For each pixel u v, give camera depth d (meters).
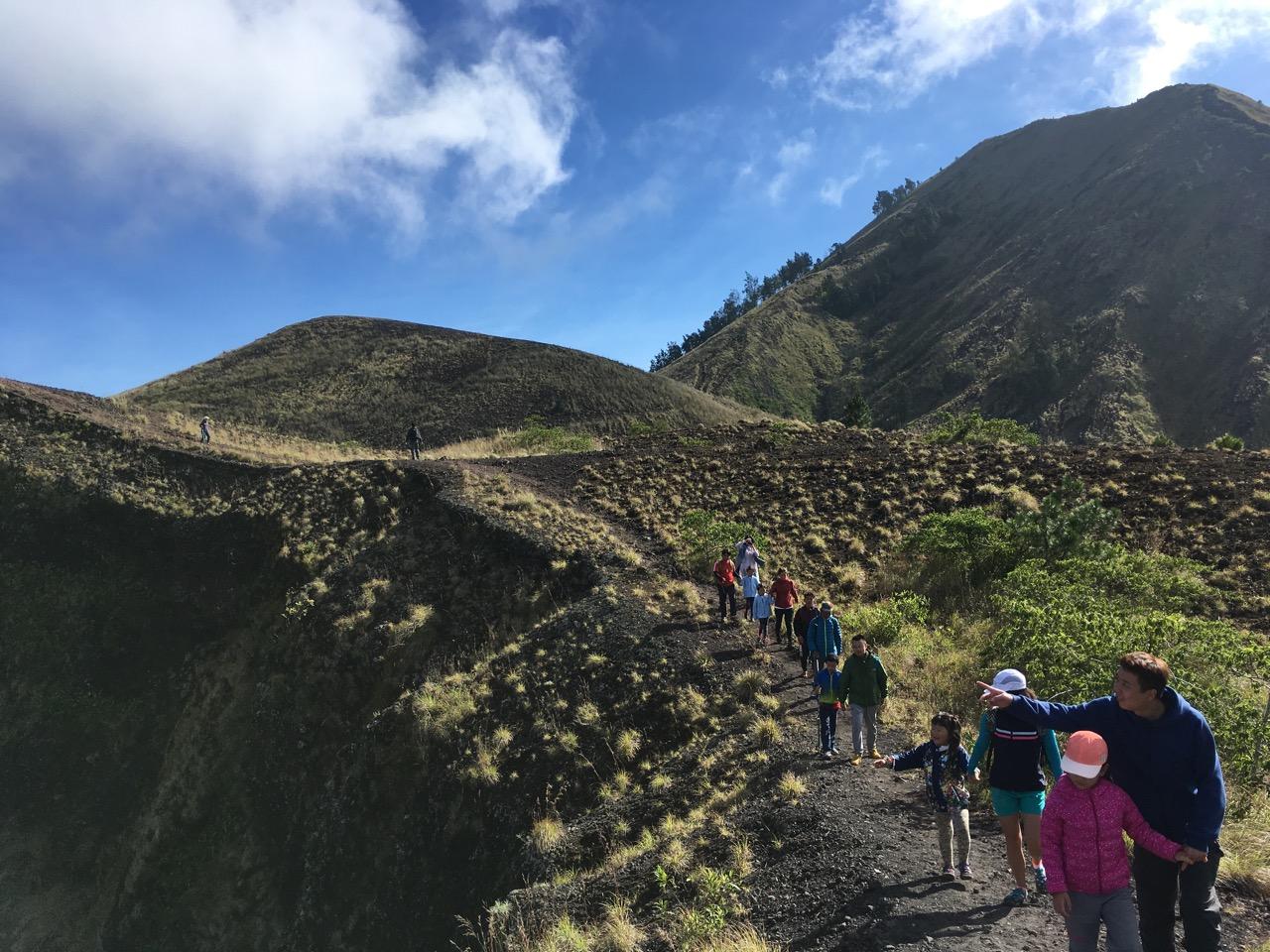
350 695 19.61
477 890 12.42
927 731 10.41
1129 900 3.52
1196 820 3.43
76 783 23.08
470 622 19.84
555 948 7.02
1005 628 12.58
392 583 21.98
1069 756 3.59
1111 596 14.20
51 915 21.00
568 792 13.04
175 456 30.64
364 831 15.34
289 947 14.80
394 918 13.37
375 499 26.25
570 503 26.28
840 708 11.72
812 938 5.45
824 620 11.86
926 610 16.31
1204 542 16.86
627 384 74.38
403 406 68.12
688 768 11.61
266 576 24.84
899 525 21.53
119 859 21.34
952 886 5.70
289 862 17.53
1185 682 8.71
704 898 6.81
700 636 16.08
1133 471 20.95
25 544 26.89
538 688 15.66
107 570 26.50
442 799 14.49
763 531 22.62
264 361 77.00
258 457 31.92
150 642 25.22
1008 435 29.88
